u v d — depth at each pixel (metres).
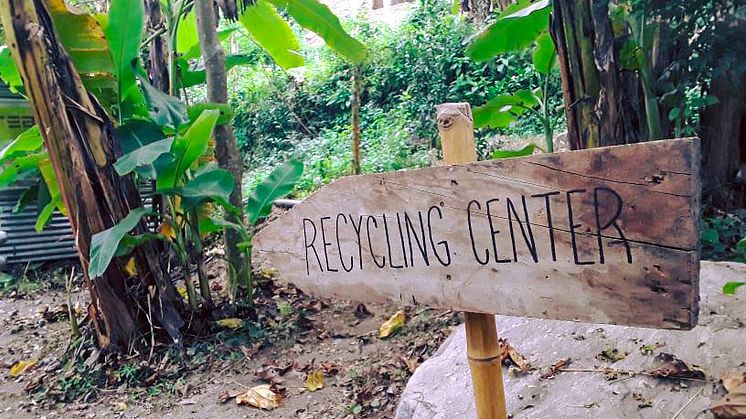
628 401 2.43
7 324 5.65
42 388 4.37
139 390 4.19
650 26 4.33
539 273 1.23
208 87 5.29
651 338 2.74
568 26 4.15
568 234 1.17
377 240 1.56
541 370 2.78
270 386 3.98
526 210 1.23
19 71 4.22
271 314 5.07
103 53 4.40
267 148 11.14
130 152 4.30
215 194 4.54
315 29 5.72
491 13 9.78
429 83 9.95
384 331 4.48
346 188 1.62
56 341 5.13
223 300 5.28
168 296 4.72
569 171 1.15
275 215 7.51
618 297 1.12
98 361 4.54
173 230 4.98
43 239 7.20
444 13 10.97
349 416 3.54
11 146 5.12
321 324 4.90
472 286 1.36
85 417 3.94
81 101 4.32
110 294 4.52
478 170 1.30
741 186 4.98
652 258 1.06
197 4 5.19
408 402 2.90
